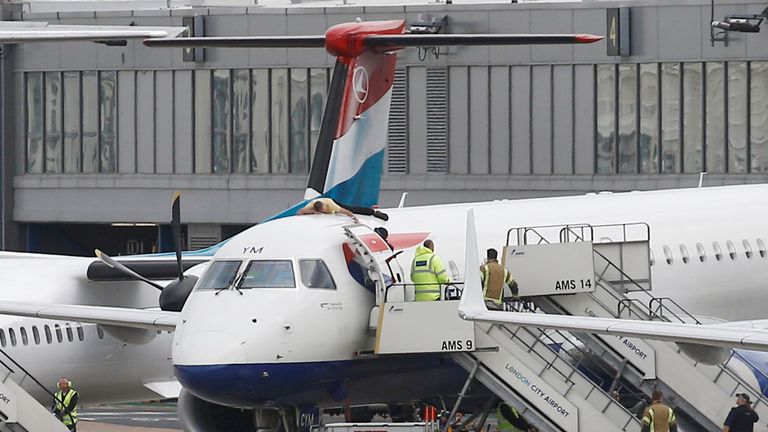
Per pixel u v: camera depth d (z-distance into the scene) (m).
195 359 95.06
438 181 198.00
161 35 128.75
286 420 103.69
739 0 183.38
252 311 97.94
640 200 133.38
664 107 189.38
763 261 135.88
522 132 194.50
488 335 102.50
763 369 114.50
